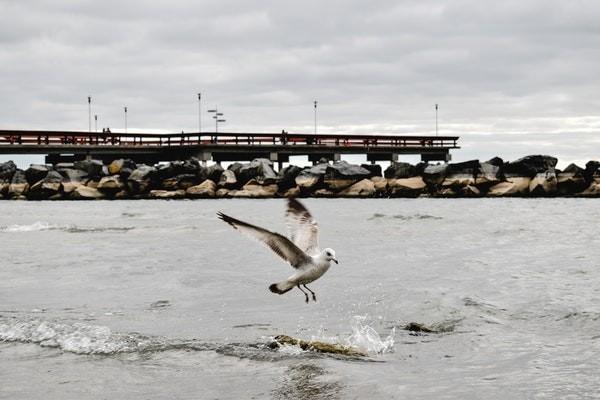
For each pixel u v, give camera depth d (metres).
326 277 18.48
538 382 9.27
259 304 15.02
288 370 10.01
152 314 13.99
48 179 76.06
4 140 78.38
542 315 13.21
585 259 21.41
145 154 91.88
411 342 11.59
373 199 70.38
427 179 73.94
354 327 12.76
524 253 23.47
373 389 9.12
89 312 14.18
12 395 9.15
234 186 78.31
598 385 9.09
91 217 45.66
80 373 10.02
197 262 21.70
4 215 48.22
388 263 21.22
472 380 9.44
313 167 77.75
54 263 21.66
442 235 30.86
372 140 99.06
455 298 14.86
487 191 73.19
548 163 72.69
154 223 39.34
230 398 8.91
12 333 12.28
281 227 36.12
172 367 10.27
